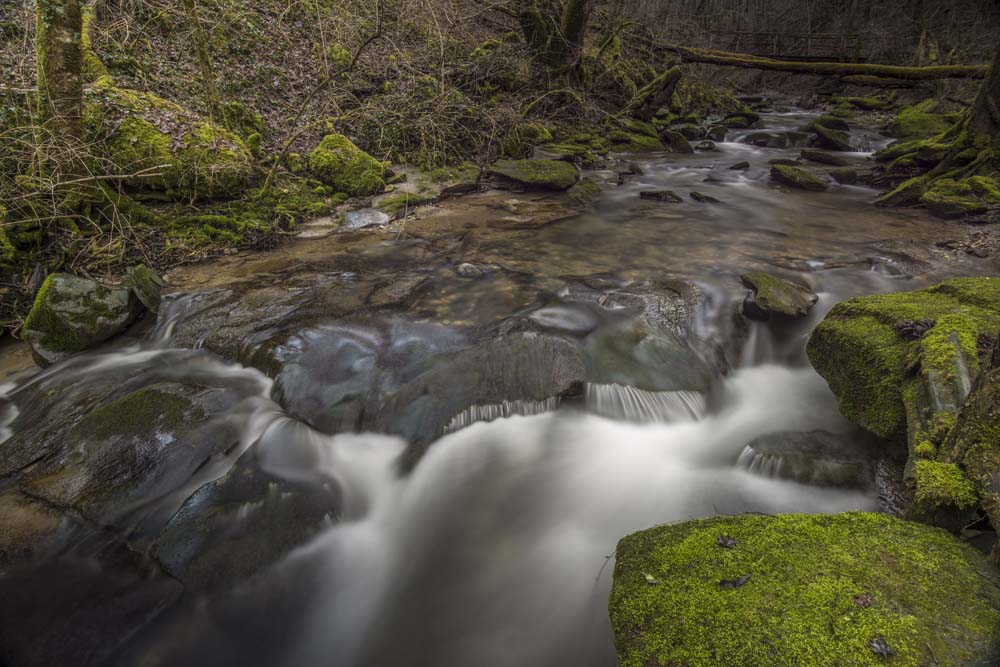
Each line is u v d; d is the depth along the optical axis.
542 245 7.79
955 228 8.52
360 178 9.56
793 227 8.73
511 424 4.41
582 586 3.28
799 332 5.55
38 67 6.20
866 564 2.27
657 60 20.55
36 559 2.98
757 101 27.48
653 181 12.23
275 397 4.45
